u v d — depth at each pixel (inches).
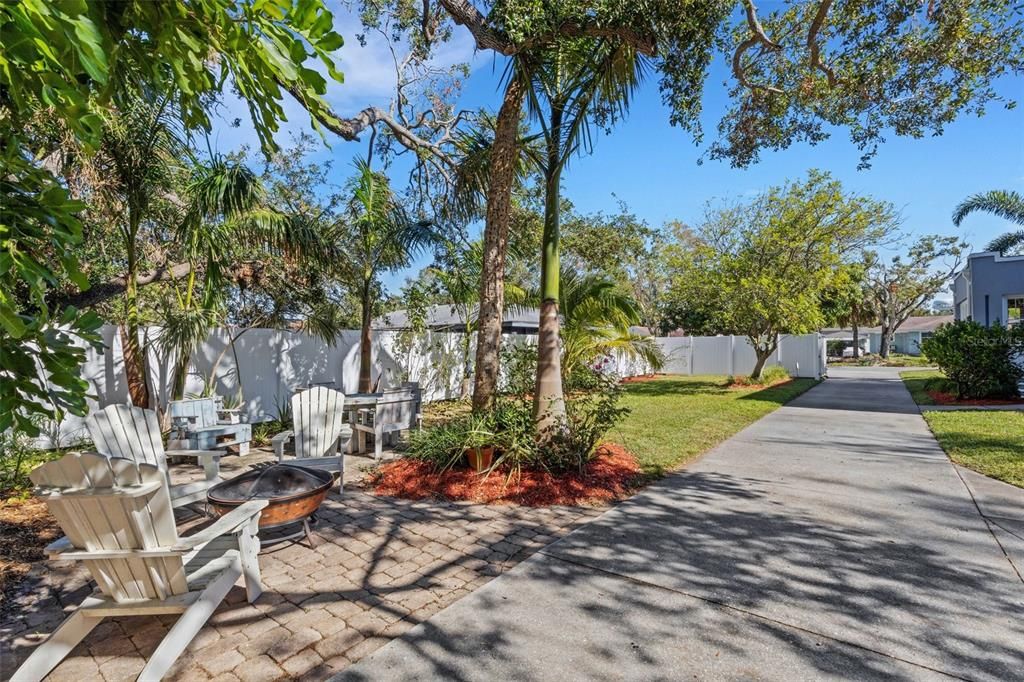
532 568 136.0
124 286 297.1
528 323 539.5
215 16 60.3
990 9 204.8
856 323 1381.6
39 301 61.9
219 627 109.4
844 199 528.4
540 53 214.8
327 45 63.4
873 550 145.2
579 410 268.1
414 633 106.3
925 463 245.3
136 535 93.7
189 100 76.5
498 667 94.7
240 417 296.2
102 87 71.1
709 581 127.5
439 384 480.1
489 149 271.4
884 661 95.3
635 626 107.8
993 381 435.5
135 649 102.1
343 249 346.0
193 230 267.1
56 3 47.4
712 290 608.4
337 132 219.6
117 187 243.8
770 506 184.2
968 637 102.6
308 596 122.7
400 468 227.5
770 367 749.3
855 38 225.8
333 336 362.0
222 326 321.7
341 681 91.4
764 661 95.7
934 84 234.8
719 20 202.5
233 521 110.7
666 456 257.8
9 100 72.6
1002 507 179.8
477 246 401.7
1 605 120.3
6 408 64.6
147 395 266.2
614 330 499.2
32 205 61.0
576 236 722.2
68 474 90.4
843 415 399.2
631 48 206.5
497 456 220.5
